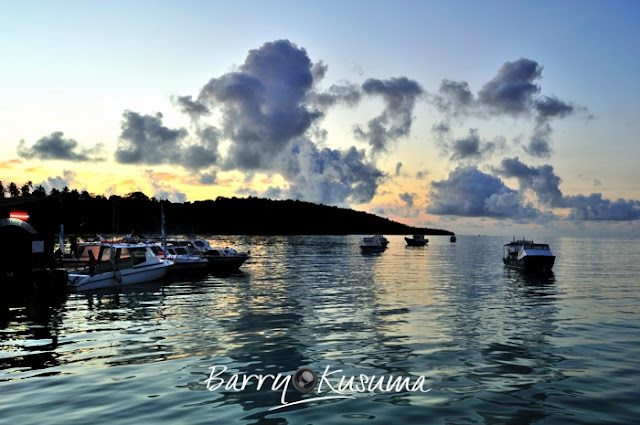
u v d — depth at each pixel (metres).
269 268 53.62
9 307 24.67
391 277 43.16
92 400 11.02
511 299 28.44
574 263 69.31
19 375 12.90
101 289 32.03
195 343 16.58
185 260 41.06
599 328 19.50
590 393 11.61
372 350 15.63
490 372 13.29
